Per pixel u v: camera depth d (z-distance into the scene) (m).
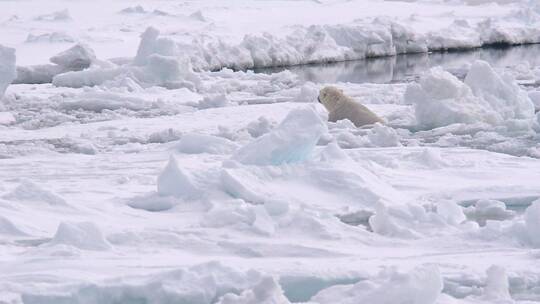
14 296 8.34
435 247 10.85
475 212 13.12
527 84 34.31
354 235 11.33
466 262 9.97
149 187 15.09
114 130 24.06
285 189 13.52
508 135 21.47
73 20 74.12
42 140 22.58
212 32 66.12
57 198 12.92
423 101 23.38
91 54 44.34
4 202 12.36
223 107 28.78
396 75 45.56
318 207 12.92
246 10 90.06
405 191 14.52
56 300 8.42
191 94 33.91
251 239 11.06
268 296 7.76
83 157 19.44
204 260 10.09
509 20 77.31
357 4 99.94
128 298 8.64
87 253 10.26
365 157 17.11
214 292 8.69
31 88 37.62
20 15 85.88
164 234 11.10
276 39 55.38
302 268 9.52
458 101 23.22
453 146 20.19
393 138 20.00
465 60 54.88
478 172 16.09
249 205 12.52
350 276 9.34
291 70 51.00
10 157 19.88
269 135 14.67
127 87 34.75
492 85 23.80
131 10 82.94
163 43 38.09
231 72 43.25
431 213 11.93
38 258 9.93
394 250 10.73
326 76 45.88
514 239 11.01
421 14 88.62
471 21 78.69
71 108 30.31
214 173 13.80
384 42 59.97
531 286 9.22
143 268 9.66
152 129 24.11
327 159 14.66
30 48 53.69
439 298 8.45
